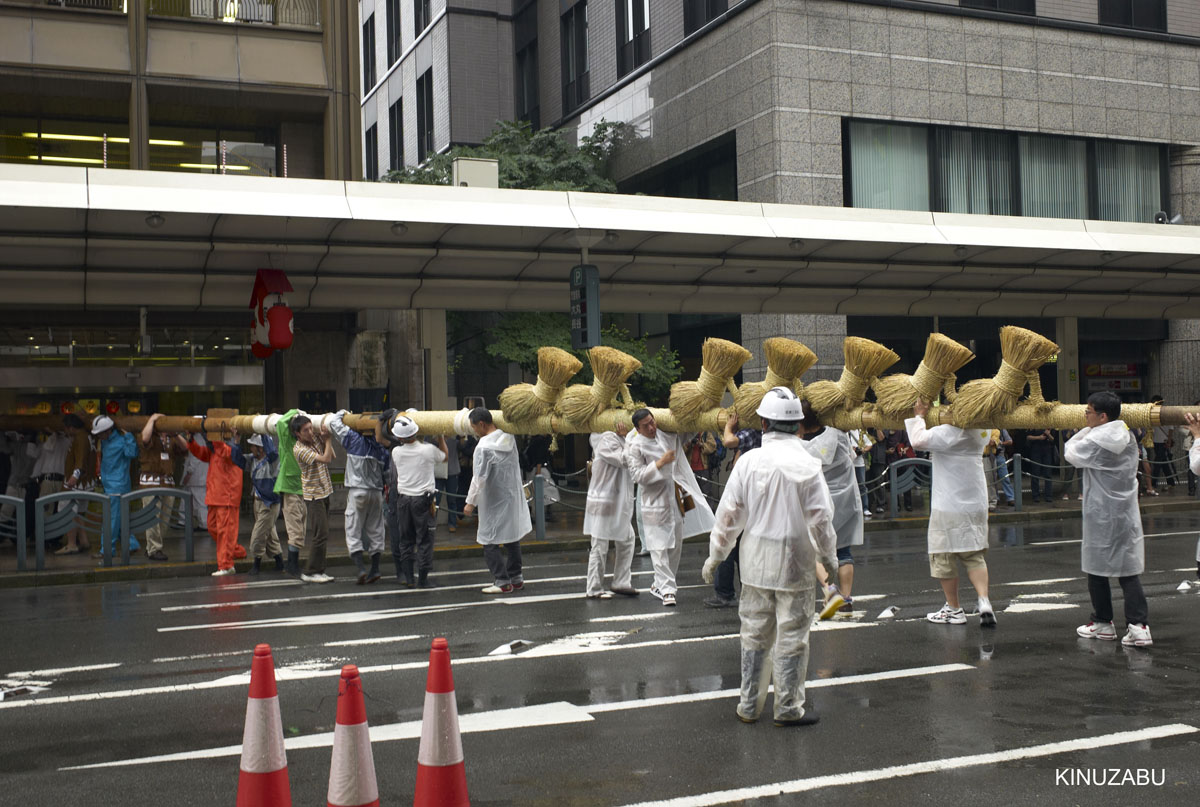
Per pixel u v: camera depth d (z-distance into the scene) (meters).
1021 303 20.34
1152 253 17.66
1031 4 22.91
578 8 28.47
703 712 6.00
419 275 16.25
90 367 17.39
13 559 13.50
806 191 20.56
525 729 5.72
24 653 7.99
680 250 16.27
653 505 9.60
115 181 12.74
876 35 21.33
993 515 16.64
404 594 10.55
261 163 19.41
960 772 4.93
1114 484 7.51
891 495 16.47
